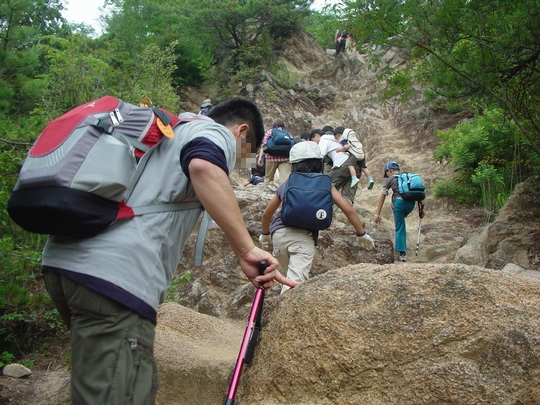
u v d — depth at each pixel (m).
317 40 27.27
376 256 6.17
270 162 7.94
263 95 19.95
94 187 1.67
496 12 5.70
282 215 3.85
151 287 1.79
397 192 7.83
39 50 6.20
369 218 8.87
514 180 9.77
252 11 21.62
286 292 2.59
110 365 1.67
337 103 20.38
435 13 5.77
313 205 3.78
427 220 10.22
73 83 9.07
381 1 5.93
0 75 5.89
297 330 2.29
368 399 2.07
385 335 2.12
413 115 15.34
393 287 2.21
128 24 21.92
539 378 1.88
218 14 21.48
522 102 6.39
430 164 12.66
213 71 21.36
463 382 1.95
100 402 1.63
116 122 1.84
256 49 21.59
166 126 1.92
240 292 5.28
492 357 1.97
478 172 9.88
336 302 2.27
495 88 6.39
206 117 2.09
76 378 1.70
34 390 3.67
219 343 3.40
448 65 6.01
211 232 6.17
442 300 2.12
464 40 6.09
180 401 2.67
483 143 10.30
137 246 1.77
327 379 2.15
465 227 9.03
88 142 1.73
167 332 3.29
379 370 2.09
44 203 1.62
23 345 4.30
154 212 1.84
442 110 14.88
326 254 6.05
